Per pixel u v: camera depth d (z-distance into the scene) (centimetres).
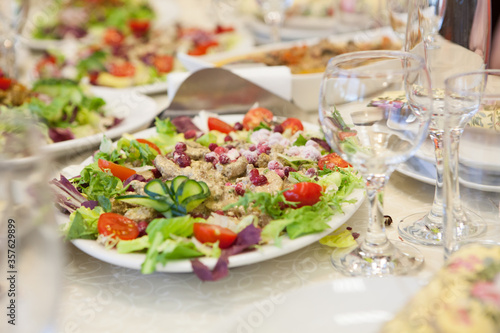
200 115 82
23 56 144
